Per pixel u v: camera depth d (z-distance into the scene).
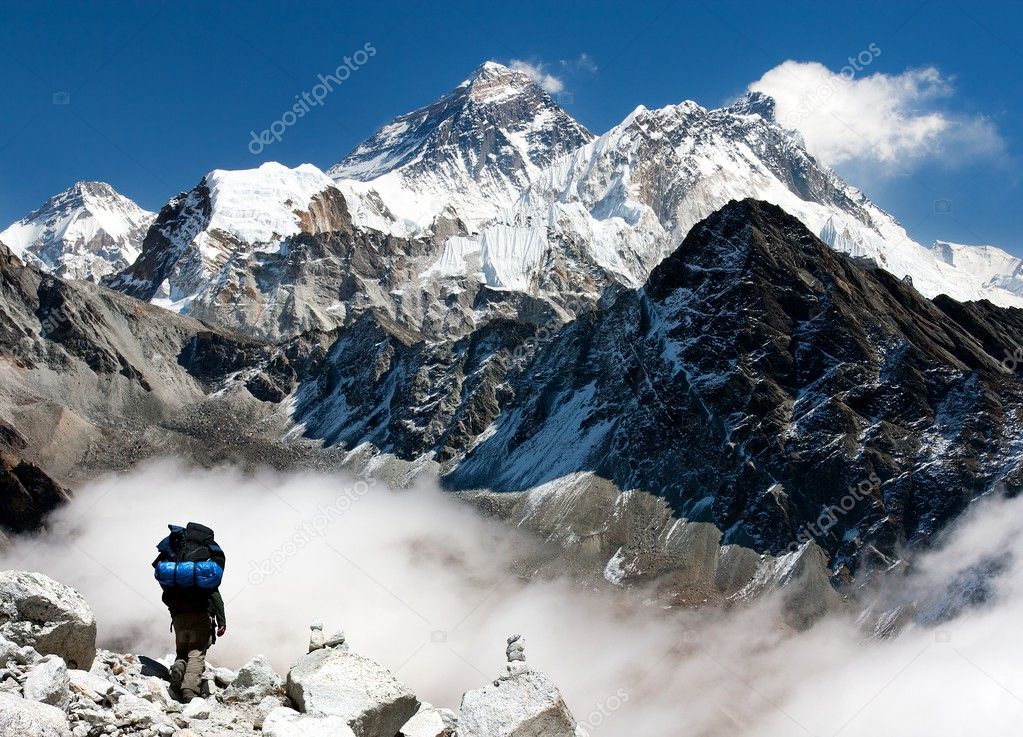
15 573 19.59
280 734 18.25
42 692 16.83
